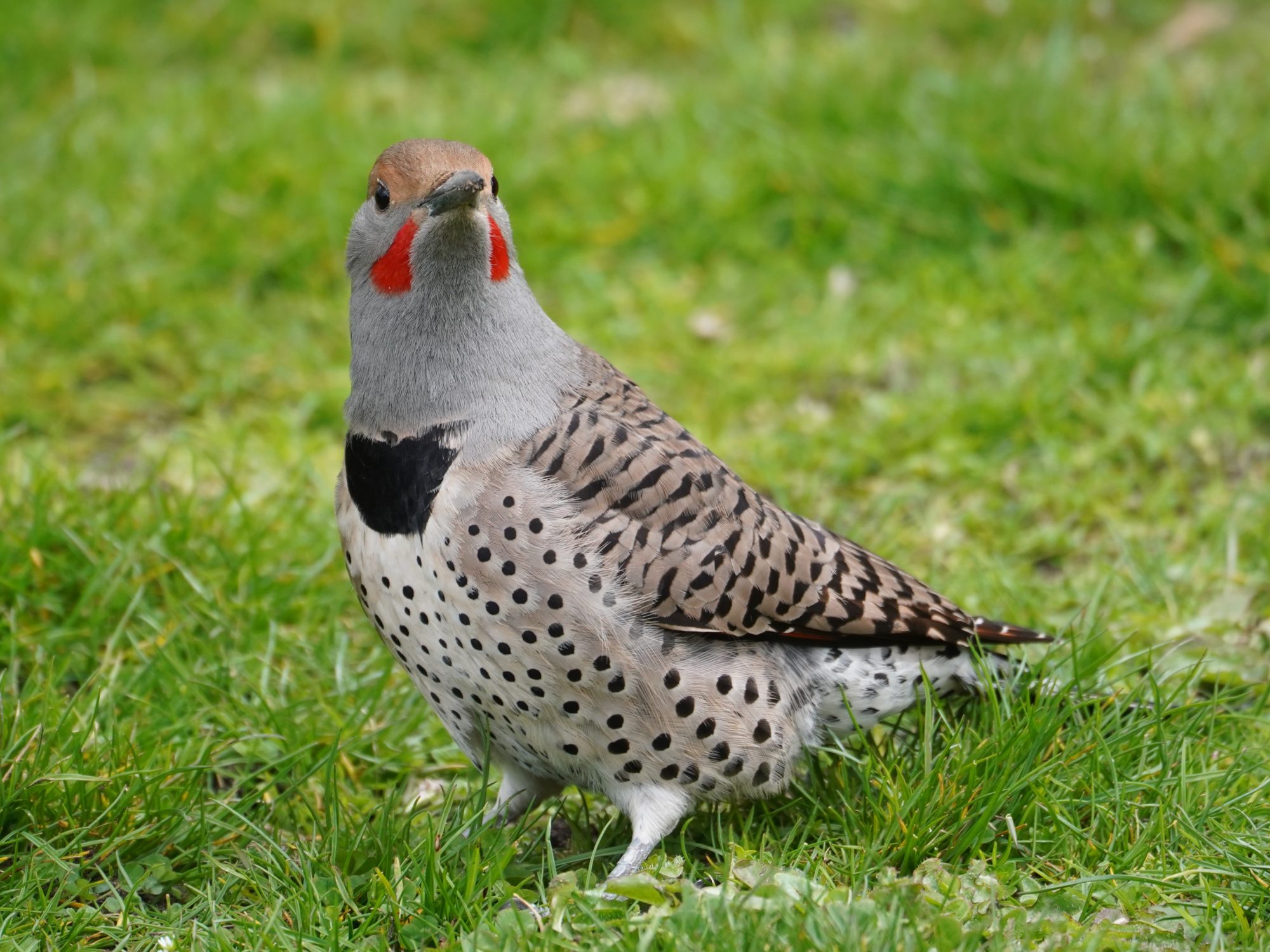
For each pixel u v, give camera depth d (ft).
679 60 62.23
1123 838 23.62
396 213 23.35
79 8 63.41
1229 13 61.41
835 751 24.97
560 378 23.98
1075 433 38.17
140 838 24.43
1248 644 29.71
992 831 23.81
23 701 27.14
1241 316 41.11
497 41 63.41
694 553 23.00
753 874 21.99
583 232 48.16
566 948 20.59
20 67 59.93
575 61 60.70
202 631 30.89
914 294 44.24
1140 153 45.27
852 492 37.37
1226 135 45.52
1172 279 42.52
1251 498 35.01
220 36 64.08
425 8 64.13
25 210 48.21
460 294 22.99
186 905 23.40
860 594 24.76
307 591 32.14
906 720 27.61
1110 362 40.06
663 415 24.73
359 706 28.40
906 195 47.03
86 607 30.73
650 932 20.17
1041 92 49.19
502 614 22.63
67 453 39.68
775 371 42.19
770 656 24.22
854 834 23.84
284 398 42.32
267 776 27.58
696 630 23.17
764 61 55.57
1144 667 27.78
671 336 43.86
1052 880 22.84
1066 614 31.50
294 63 63.98
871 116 50.72
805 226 47.16
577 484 22.81
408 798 27.35
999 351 41.19
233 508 34.73
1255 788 24.66
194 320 45.09
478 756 25.46
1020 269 43.88
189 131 52.95
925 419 38.91
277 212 48.55
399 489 23.29
